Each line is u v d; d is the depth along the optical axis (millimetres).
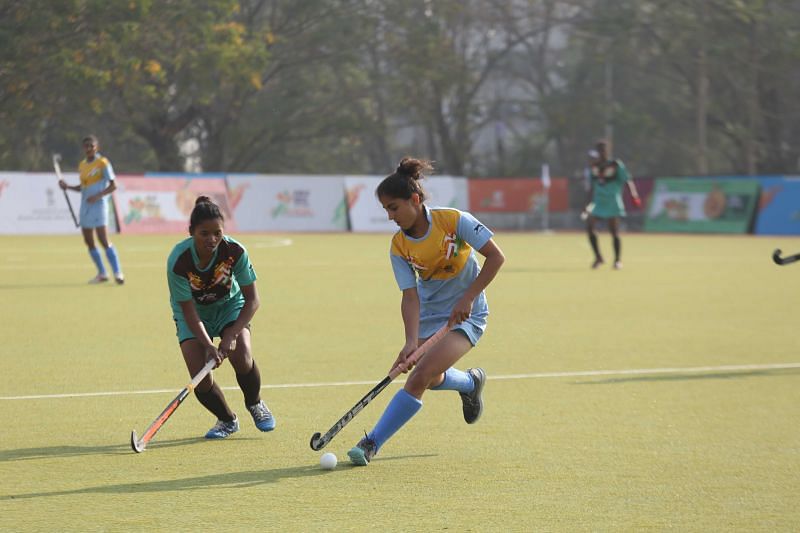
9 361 34750
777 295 57469
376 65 168625
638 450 23172
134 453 22688
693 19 160375
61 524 17531
